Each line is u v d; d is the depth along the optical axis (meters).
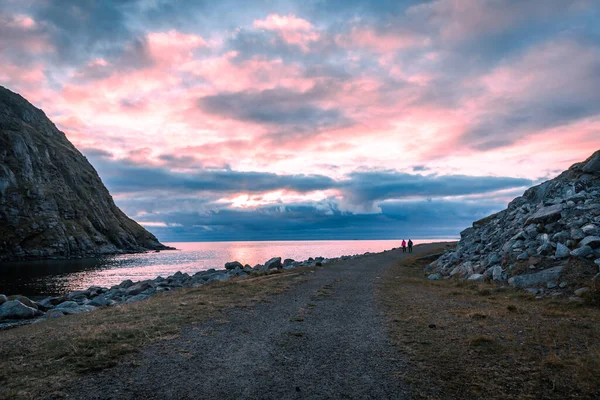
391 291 20.62
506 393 6.95
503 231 28.67
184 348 9.88
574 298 14.65
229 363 8.73
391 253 59.69
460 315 13.56
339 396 6.91
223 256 171.75
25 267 105.62
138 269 99.19
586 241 18.23
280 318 13.78
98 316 14.77
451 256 33.03
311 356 9.26
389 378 7.76
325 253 164.62
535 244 21.28
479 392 7.01
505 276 19.92
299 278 27.34
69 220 175.50
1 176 150.75
